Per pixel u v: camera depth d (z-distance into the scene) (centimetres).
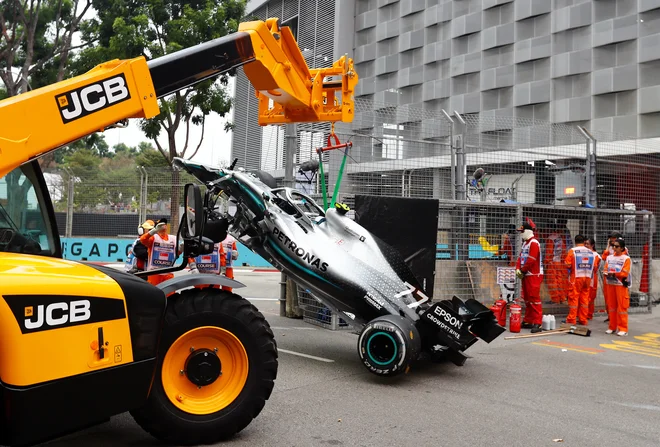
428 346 638
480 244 1059
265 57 501
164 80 412
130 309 326
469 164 1239
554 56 2350
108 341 314
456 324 604
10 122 334
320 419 464
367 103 1112
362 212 884
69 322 296
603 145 1623
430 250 873
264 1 3744
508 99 2508
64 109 354
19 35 2177
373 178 1096
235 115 2803
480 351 792
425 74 2862
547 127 1299
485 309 669
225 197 732
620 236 1098
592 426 476
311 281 662
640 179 1448
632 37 2119
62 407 293
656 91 2052
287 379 593
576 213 1188
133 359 326
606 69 2189
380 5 3102
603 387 609
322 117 607
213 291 404
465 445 418
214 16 1934
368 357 588
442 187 1148
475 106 2625
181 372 389
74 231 1778
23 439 279
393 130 1128
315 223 694
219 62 454
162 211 1736
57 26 2148
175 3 1972
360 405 509
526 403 538
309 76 588
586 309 1024
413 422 466
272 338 409
